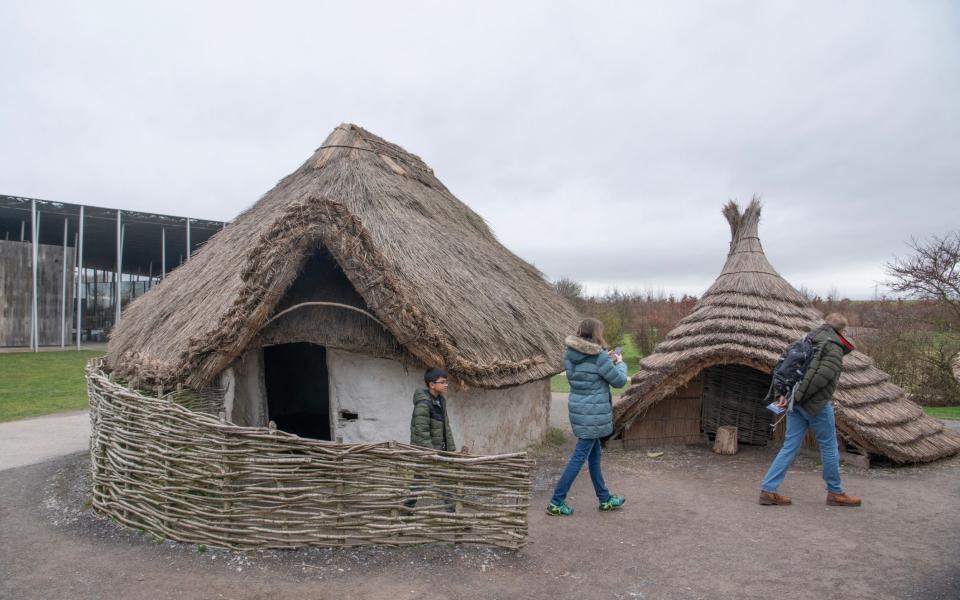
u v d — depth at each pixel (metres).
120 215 22.34
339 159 9.60
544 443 9.06
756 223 9.27
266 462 4.65
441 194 11.03
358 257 6.02
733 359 7.89
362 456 4.66
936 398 14.59
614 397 14.15
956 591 4.05
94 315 31.94
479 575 4.36
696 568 4.49
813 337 5.74
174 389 6.07
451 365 6.20
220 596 4.05
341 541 4.68
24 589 4.19
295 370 11.36
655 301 28.28
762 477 7.05
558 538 5.08
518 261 11.23
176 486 4.91
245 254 7.60
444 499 4.74
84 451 8.72
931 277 14.06
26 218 23.02
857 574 4.33
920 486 6.49
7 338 22.55
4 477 7.27
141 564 4.55
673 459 8.01
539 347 7.88
